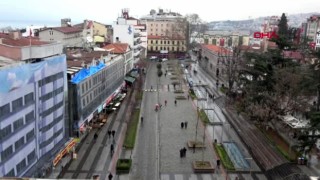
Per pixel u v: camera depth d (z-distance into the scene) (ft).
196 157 187.21
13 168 134.00
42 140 160.35
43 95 159.74
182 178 161.27
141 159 183.32
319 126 165.17
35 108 152.56
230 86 330.95
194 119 264.72
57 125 177.27
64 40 417.08
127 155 188.65
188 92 368.89
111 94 297.33
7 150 129.59
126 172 166.09
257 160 183.62
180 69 537.24
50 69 165.89
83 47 395.55
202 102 322.96
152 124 249.75
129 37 476.95
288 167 175.01
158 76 463.01
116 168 167.12
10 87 130.11
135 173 165.89
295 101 228.43
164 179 159.63
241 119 263.70
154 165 175.52
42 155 160.35
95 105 243.81
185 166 174.91
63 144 183.21
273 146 205.05
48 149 166.50
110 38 536.01
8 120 129.90
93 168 170.50
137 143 208.54
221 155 188.55
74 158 181.57
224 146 202.80
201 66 580.30
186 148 201.16
